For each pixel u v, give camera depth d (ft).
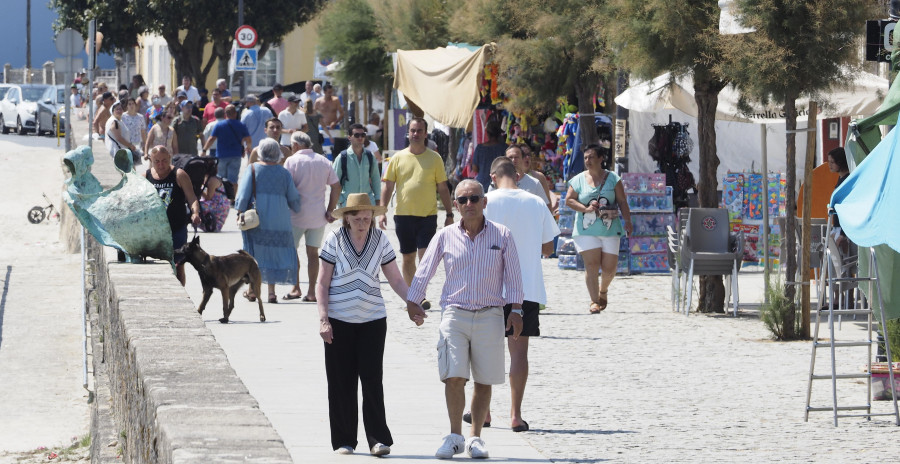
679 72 122.83
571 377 93.25
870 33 91.50
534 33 171.94
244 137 203.10
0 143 382.83
